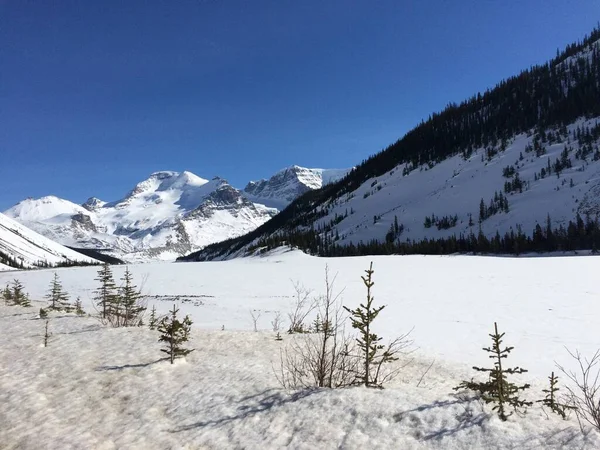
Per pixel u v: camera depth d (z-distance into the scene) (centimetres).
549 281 2481
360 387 510
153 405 501
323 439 386
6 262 14738
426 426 387
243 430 420
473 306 1839
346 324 1479
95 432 430
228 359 702
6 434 427
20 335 916
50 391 555
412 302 2014
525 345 1118
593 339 1174
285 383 549
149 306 2252
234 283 3466
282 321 1628
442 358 913
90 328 1001
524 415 397
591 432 342
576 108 19125
